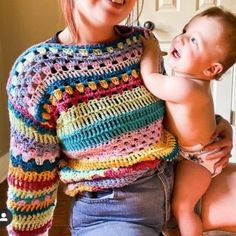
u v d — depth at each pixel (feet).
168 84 3.06
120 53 3.05
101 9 2.84
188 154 3.40
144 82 3.11
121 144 2.98
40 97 2.83
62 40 3.05
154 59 3.18
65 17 2.98
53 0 7.94
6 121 8.30
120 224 3.03
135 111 2.99
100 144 2.93
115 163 2.97
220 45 3.15
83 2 2.85
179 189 3.32
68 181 3.12
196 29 3.23
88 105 2.88
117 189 3.02
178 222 3.34
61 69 2.86
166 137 3.25
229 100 7.83
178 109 3.14
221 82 7.74
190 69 3.20
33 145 2.95
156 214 3.15
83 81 2.89
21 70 2.87
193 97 3.06
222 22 3.17
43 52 2.89
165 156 3.12
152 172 3.13
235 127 7.93
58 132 2.96
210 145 3.39
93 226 3.11
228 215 3.36
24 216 3.15
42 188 3.11
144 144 3.06
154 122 3.10
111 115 2.92
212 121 3.31
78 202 3.17
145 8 7.50
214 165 3.45
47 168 3.08
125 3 2.90
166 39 7.64
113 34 3.15
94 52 2.97
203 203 3.45
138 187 3.06
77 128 2.87
